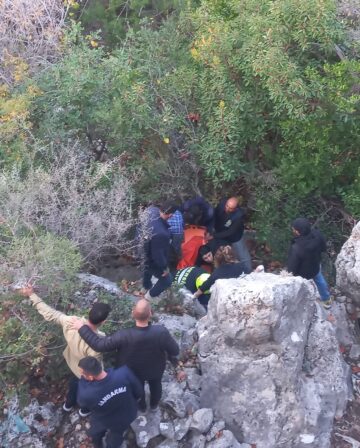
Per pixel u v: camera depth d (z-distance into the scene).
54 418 6.02
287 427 5.90
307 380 6.21
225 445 5.74
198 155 8.58
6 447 5.82
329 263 8.43
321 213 8.79
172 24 9.34
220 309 5.91
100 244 7.07
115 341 5.22
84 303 6.75
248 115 8.23
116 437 5.36
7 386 5.97
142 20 9.72
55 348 6.01
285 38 7.90
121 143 8.40
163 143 8.64
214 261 7.12
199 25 8.69
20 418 5.93
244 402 5.96
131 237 8.26
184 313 7.23
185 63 8.88
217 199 9.05
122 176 7.67
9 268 5.72
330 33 7.68
